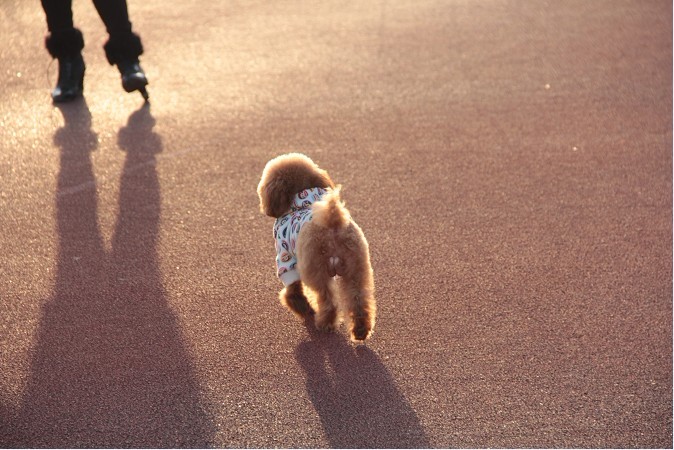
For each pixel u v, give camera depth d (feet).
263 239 24.49
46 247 23.81
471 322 20.29
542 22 49.62
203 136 32.22
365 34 46.91
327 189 19.98
